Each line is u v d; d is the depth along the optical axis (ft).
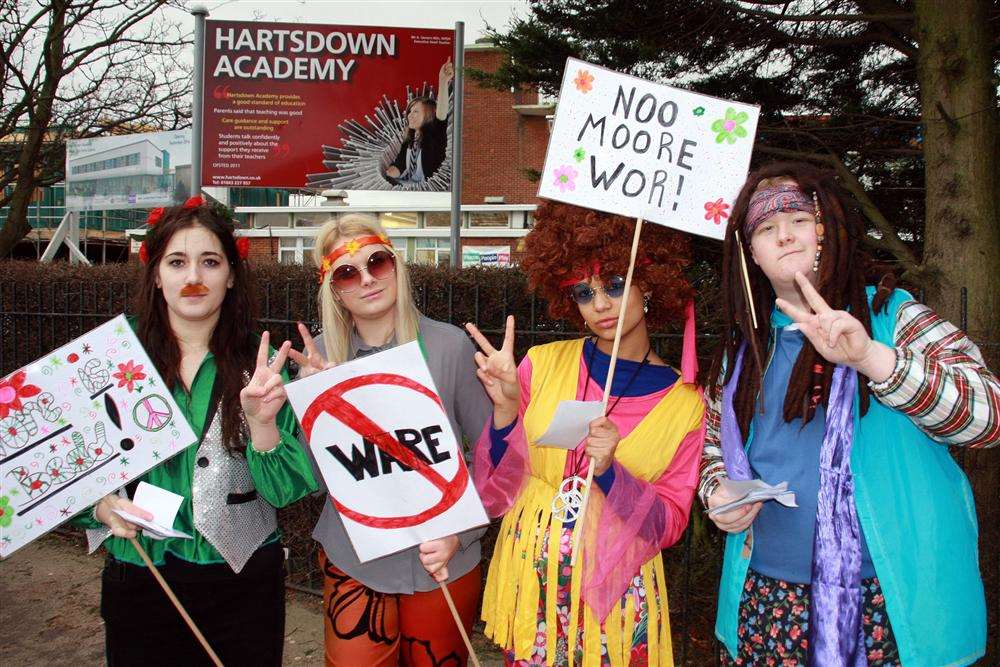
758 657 6.00
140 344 6.37
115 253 83.82
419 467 6.26
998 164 11.48
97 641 12.21
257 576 6.74
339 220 7.41
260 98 20.92
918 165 15.35
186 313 6.61
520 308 12.30
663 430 6.47
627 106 6.63
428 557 6.30
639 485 6.17
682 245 6.95
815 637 5.47
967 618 5.36
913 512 5.44
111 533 6.56
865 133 14.76
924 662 5.28
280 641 7.01
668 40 13.93
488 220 71.67
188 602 6.54
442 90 20.99
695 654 11.48
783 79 15.19
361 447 6.28
